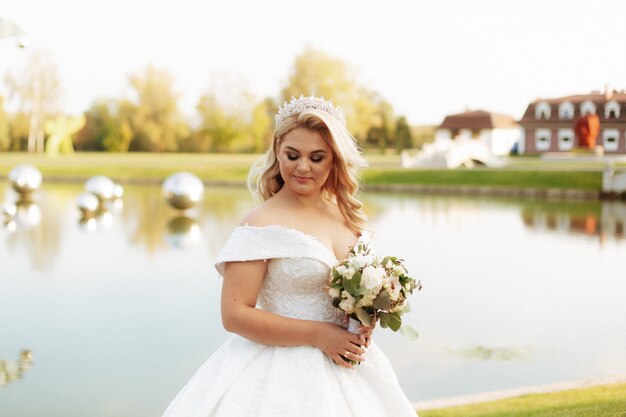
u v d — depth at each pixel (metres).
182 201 20.98
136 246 13.97
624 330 7.86
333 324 2.54
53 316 8.37
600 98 56.28
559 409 4.85
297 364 2.51
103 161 47.62
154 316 8.36
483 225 18.25
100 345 7.13
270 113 67.06
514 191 30.25
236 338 2.69
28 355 6.79
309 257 2.52
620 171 30.56
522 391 5.45
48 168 40.94
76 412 5.28
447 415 4.83
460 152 41.78
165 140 66.12
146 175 38.06
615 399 5.06
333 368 2.57
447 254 13.31
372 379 2.66
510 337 7.57
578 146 46.88
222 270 2.61
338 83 60.84
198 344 7.18
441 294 9.77
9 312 8.55
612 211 22.50
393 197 28.73
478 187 31.05
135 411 5.31
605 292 9.90
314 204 2.73
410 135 68.38
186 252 13.17
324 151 2.59
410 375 6.28
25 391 5.77
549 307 9.00
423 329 7.89
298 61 61.25
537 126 56.47
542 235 16.19
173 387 5.88
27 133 65.31
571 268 11.81
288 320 2.51
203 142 67.06
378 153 68.19
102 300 9.20
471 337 7.56
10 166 42.22
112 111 65.88
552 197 28.81
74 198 26.31
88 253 13.10
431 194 30.58
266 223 2.58
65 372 6.26
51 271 11.30
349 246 2.72
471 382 6.06
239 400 2.51
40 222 18.36
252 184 2.86
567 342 7.38
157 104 65.69
